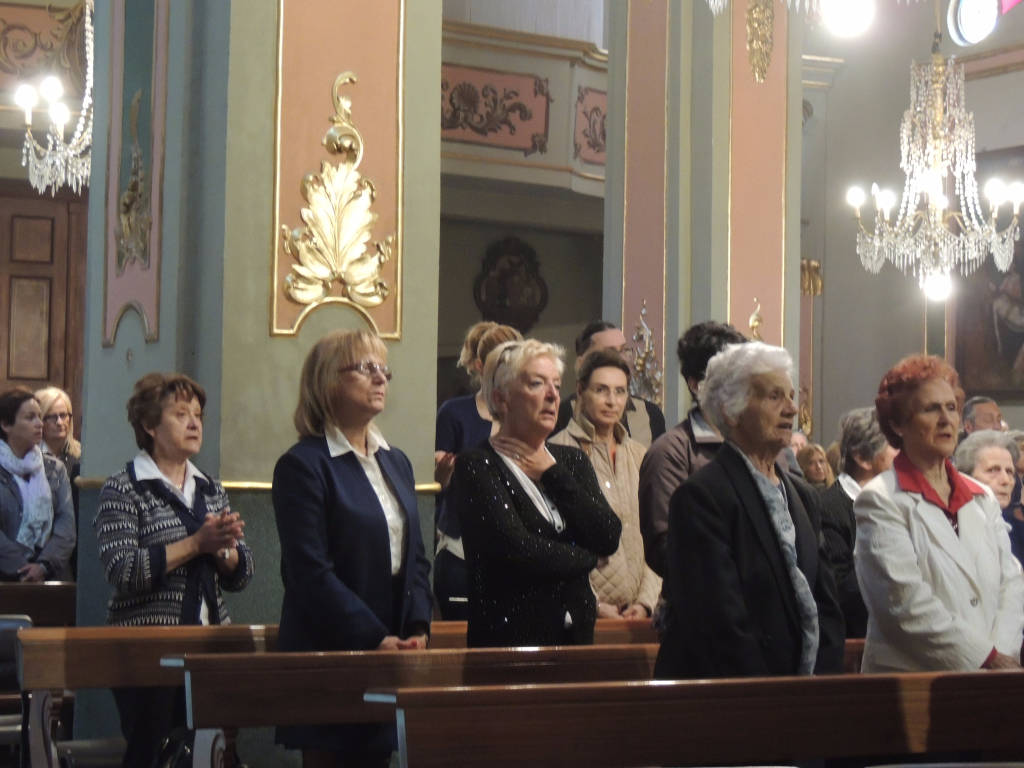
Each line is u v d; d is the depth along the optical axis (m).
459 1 14.23
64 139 11.91
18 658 3.94
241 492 4.93
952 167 14.22
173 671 4.03
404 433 5.24
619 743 3.02
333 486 3.77
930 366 3.62
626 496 4.91
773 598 3.26
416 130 5.32
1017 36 13.88
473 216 14.56
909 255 13.95
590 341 5.85
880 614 3.50
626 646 3.68
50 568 6.98
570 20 14.88
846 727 3.21
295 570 3.69
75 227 12.77
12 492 6.93
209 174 5.12
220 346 4.95
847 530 4.61
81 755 4.56
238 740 4.80
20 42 11.86
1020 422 13.77
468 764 2.91
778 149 9.05
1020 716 3.36
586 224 15.20
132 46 5.82
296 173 5.09
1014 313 13.84
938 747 3.29
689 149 8.91
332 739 3.67
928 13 14.66
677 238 8.85
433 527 5.26
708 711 3.09
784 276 9.01
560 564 3.62
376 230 5.23
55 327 12.69
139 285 5.56
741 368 3.35
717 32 8.88
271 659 3.44
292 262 5.07
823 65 15.25
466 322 15.14
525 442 3.77
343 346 3.84
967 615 3.49
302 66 5.12
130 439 5.61
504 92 13.59
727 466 3.32
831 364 15.27
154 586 4.22
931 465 3.60
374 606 3.79
